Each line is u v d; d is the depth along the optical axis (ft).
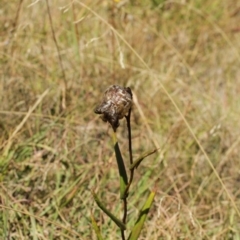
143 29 11.32
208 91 10.85
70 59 10.27
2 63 10.08
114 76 10.23
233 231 9.57
